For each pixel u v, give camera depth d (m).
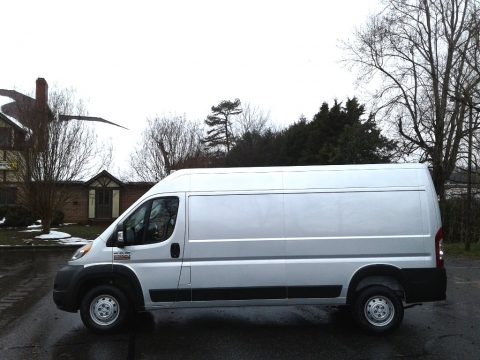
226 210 6.73
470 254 16.78
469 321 7.41
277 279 6.66
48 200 22.67
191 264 6.66
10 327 7.24
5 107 31.56
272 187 6.79
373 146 28.30
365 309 6.66
